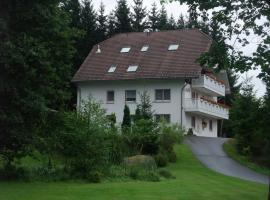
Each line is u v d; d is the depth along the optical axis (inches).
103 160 905.5
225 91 2561.5
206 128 2324.1
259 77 637.3
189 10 673.6
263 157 1370.6
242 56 645.3
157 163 1194.6
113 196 684.7
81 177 855.7
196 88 2155.5
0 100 787.4
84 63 2268.7
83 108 912.9
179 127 1396.4
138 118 1541.6
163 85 2081.7
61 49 874.8
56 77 866.8
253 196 804.6
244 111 1366.9
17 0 805.2
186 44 2201.0
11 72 780.0
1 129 786.2
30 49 773.9
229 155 1433.3
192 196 735.7
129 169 954.1
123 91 2145.7
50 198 639.8
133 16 3011.8
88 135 873.5
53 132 850.8
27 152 827.4
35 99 791.1
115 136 1099.3
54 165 904.3
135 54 2239.2
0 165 901.2
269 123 703.1
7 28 780.0
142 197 689.0
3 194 649.0
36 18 823.7
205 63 662.5
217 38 658.2
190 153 1406.3
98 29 2768.2
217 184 927.0
